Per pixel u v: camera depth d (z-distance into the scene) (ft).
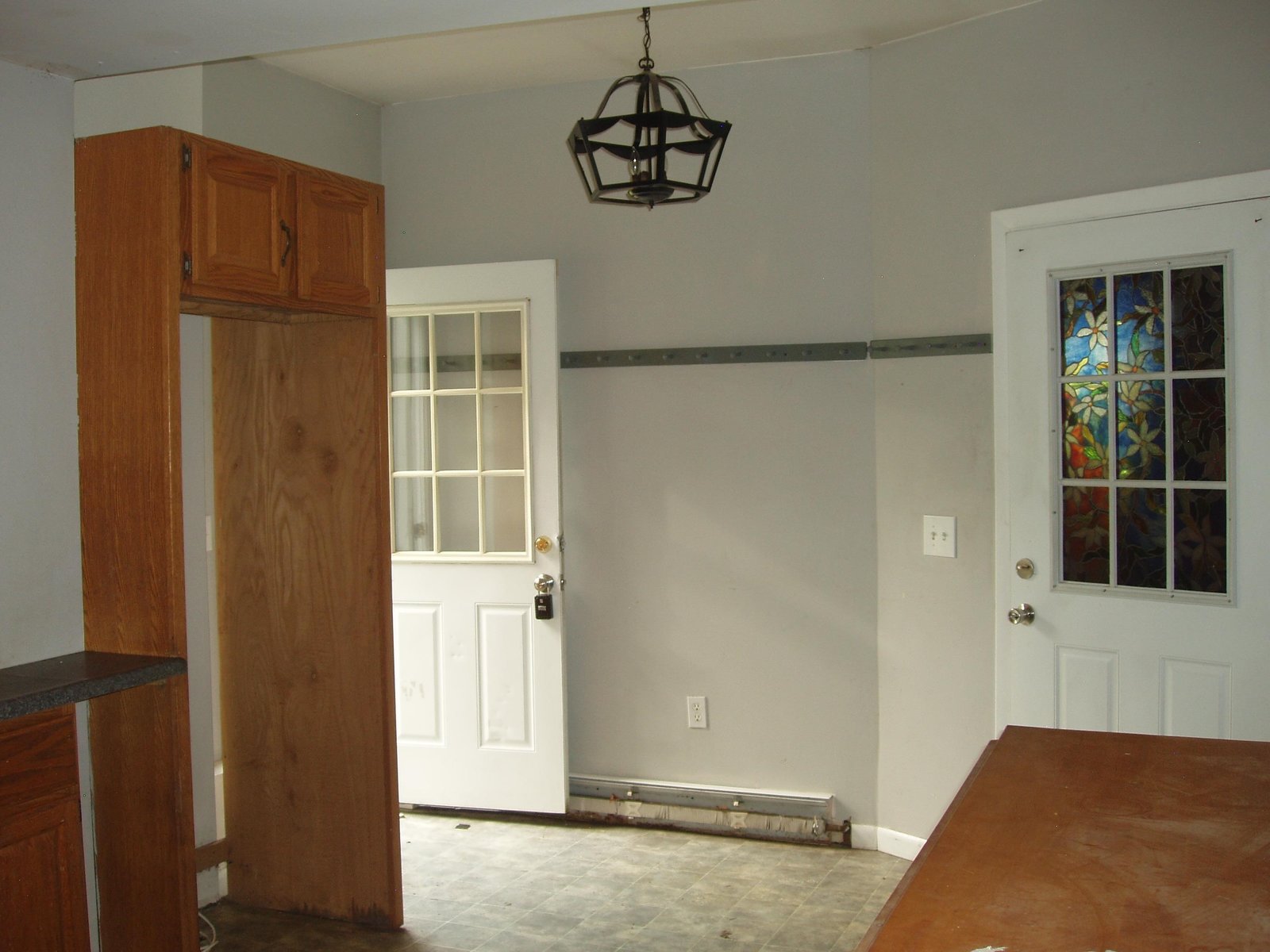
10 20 6.61
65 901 6.70
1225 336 8.86
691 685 12.14
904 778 11.20
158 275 7.25
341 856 9.53
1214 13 8.93
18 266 7.26
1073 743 6.02
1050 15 9.89
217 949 9.05
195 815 9.85
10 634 7.19
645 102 8.61
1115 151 9.52
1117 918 3.91
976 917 3.94
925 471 10.94
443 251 12.98
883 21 10.48
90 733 7.61
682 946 9.15
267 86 11.39
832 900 10.10
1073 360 9.82
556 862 11.06
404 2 6.58
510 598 12.20
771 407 11.76
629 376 12.29
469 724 12.34
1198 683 9.07
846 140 11.36
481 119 12.76
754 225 11.75
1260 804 5.02
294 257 8.25
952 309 10.67
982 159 10.40
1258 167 8.70
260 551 9.53
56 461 7.48
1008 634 10.24
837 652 11.59
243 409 9.50
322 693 9.47
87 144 7.47
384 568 9.18
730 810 11.83
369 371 9.08
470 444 12.53
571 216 12.47
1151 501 9.38
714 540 12.02
